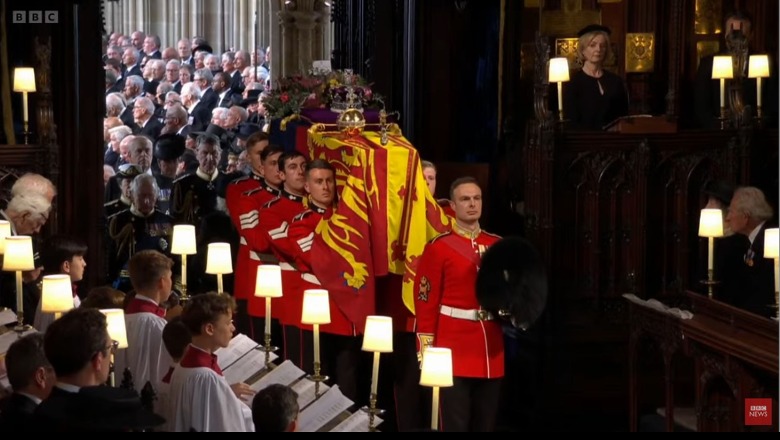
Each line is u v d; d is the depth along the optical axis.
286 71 20.30
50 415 4.88
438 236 8.37
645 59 12.74
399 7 14.02
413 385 9.23
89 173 12.46
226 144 17.27
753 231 8.47
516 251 8.09
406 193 8.88
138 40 24.42
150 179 12.77
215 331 6.69
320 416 6.95
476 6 13.58
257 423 5.88
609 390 10.62
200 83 20.97
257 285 7.98
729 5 12.76
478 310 8.27
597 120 11.68
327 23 20.92
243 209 10.04
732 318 7.25
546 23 12.84
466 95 13.66
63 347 5.19
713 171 10.80
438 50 13.60
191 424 6.55
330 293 8.87
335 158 9.23
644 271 10.70
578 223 10.64
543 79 10.59
